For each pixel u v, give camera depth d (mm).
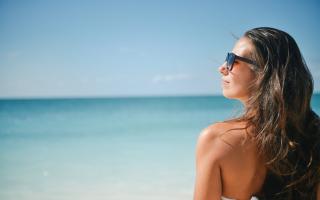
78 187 7965
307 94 1607
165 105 60062
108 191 7551
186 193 7211
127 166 10078
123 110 47531
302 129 1599
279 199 1557
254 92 1568
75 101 83625
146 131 20094
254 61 1576
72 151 13531
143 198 6977
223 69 1669
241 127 1511
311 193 1597
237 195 1494
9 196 7363
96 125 25375
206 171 1476
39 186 8141
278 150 1509
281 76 1543
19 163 11109
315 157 1593
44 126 25281
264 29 1622
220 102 65750
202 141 1504
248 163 1482
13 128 23922
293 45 1618
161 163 10273
